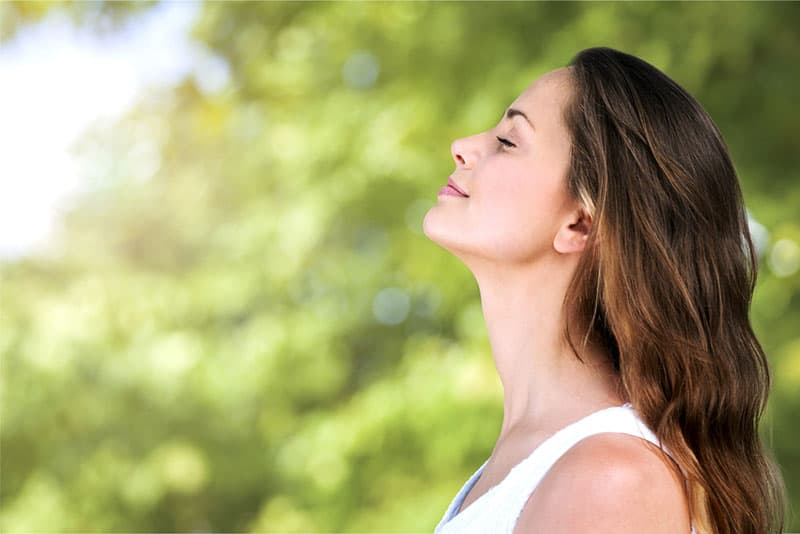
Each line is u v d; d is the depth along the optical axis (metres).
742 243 2.84
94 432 13.07
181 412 13.29
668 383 2.67
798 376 8.75
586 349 2.75
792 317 9.10
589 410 2.66
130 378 12.55
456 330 11.88
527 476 2.55
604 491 2.31
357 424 10.66
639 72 2.79
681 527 2.38
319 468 10.95
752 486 2.78
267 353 12.32
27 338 12.59
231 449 13.63
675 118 2.75
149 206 15.99
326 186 11.68
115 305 12.86
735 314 2.82
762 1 8.48
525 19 9.55
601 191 2.69
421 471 10.89
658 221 2.68
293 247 11.75
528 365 2.80
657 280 2.66
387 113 10.62
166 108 14.16
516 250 2.78
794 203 8.73
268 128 13.32
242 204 14.92
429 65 10.26
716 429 2.73
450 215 2.85
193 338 12.76
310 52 12.27
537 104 2.83
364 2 10.67
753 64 8.86
